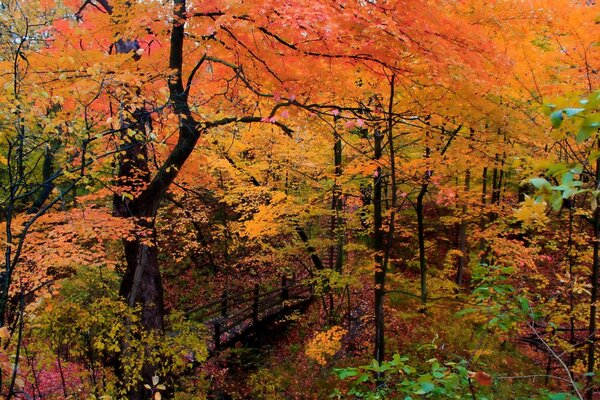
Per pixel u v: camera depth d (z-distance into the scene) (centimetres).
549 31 549
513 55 557
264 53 505
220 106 688
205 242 1546
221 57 587
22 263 480
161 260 1568
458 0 461
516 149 609
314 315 1250
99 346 532
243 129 927
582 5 542
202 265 1597
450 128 685
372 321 1127
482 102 537
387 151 771
